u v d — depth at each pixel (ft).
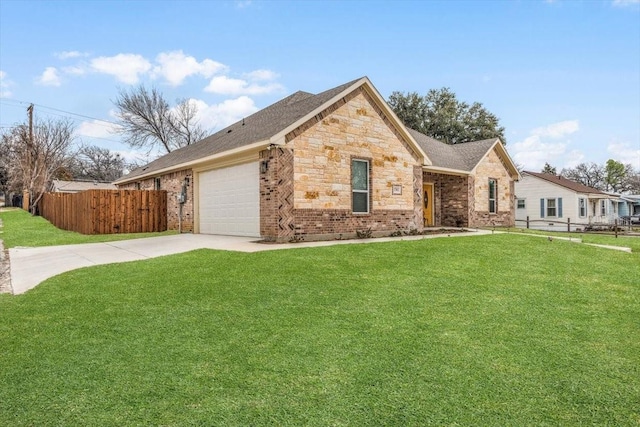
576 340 13.07
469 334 13.44
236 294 17.76
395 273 21.94
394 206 45.75
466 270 23.16
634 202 138.31
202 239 39.52
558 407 9.02
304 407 8.98
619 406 9.07
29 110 94.73
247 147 37.52
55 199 67.41
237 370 10.77
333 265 23.65
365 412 8.77
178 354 11.80
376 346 12.35
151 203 55.83
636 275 23.47
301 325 14.12
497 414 8.71
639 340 13.14
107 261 26.63
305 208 37.65
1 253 33.06
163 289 18.67
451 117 126.00
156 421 8.45
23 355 11.78
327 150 39.45
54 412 8.78
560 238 44.45
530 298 17.95
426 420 8.47
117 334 13.41
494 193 69.21
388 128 45.29
